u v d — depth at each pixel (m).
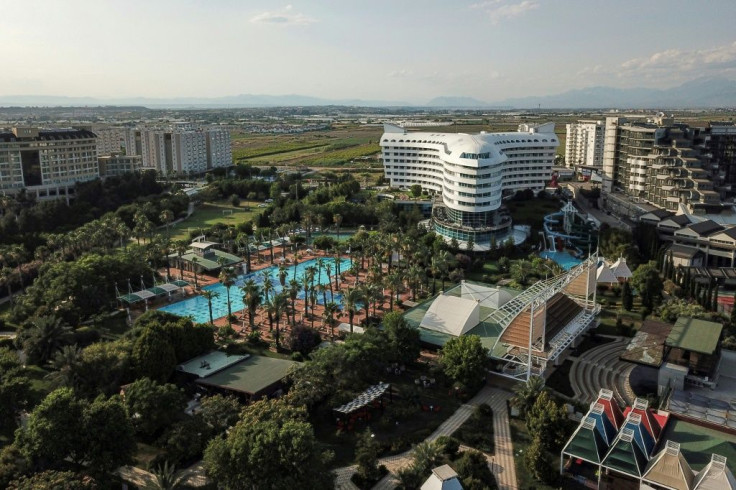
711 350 114.81
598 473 88.44
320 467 82.00
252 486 80.00
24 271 184.38
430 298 170.38
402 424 106.62
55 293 151.38
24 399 103.19
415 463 87.94
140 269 184.62
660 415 99.62
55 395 88.00
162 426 99.50
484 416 109.44
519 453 97.62
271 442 80.12
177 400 99.81
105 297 161.25
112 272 173.38
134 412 96.38
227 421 97.50
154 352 115.62
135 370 114.88
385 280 167.38
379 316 161.62
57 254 195.12
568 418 101.50
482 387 122.12
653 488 83.31
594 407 94.56
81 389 107.38
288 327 155.62
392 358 119.62
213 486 87.44
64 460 89.44
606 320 156.62
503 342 125.94
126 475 91.50
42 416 85.69
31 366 129.25
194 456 95.56
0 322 152.88
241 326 158.75
